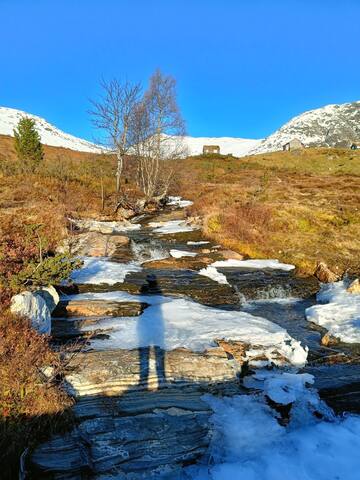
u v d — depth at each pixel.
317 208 20.88
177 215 23.80
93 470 4.75
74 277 11.45
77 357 6.63
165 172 33.72
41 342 6.28
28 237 10.29
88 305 9.25
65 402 5.37
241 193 25.38
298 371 7.37
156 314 9.32
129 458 4.93
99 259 13.73
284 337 8.53
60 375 5.94
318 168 52.69
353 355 8.04
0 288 7.39
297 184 31.39
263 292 11.91
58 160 28.03
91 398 5.68
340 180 34.72
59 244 13.81
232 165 50.09
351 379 7.10
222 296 11.34
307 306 11.27
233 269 13.55
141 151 31.73
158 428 5.36
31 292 7.79
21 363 5.62
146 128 29.84
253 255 15.45
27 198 19.44
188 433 5.37
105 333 8.02
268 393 6.37
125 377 6.11
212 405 5.98
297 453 5.29
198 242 16.61
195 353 7.23
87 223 18.22
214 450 5.24
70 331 8.01
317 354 8.08
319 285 12.82
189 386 6.27
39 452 4.81
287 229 17.94
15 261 8.85
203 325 8.82
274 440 5.51
